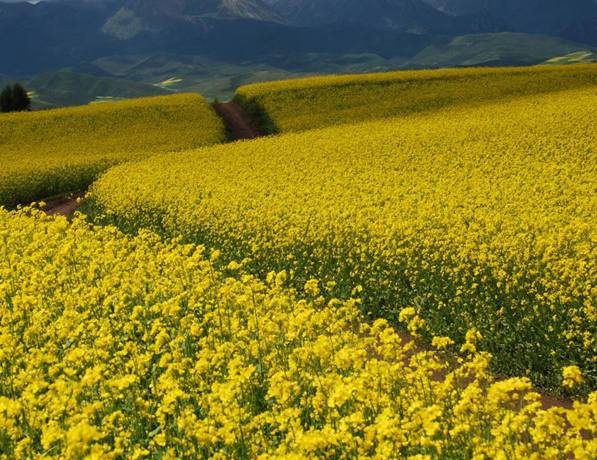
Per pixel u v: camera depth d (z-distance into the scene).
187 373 7.79
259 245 17.73
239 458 5.97
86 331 9.22
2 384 7.58
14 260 13.91
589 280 11.70
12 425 6.15
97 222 25.61
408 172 28.89
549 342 10.47
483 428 6.04
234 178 30.56
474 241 15.35
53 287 12.05
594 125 34.66
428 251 15.05
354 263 15.21
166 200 25.53
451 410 6.43
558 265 12.52
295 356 7.74
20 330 9.98
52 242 15.30
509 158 29.34
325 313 8.70
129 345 7.94
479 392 5.91
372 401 6.45
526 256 13.29
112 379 7.37
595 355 10.10
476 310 11.68
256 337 9.10
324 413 6.45
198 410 7.11
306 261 16.27
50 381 8.07
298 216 19.38
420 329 12.26
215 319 9.50
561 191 21.23
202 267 12.61
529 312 11.24
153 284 12.02
